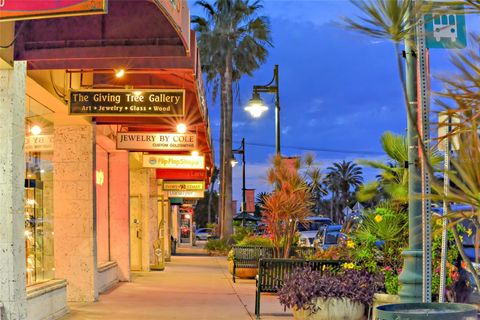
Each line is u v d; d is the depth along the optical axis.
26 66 8.59
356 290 9.39
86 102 11.09
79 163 13.49
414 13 3.05
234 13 40.97
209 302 13.45
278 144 21.11
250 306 12.78
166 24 8.14
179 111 11.12
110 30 8.19
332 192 99.88
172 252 37.16
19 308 7.75
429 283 5.25
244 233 33.16
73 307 12.55
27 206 10.73
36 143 11.39
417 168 6.34
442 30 4.12
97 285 13.67
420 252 6.71
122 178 18.38
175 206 47.34
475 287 7.68
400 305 4.29
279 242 16.36
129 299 13.93
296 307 9.55
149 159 19.83
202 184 29.11
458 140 3.07
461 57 2.97
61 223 13.43
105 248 17.80
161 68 9.05
